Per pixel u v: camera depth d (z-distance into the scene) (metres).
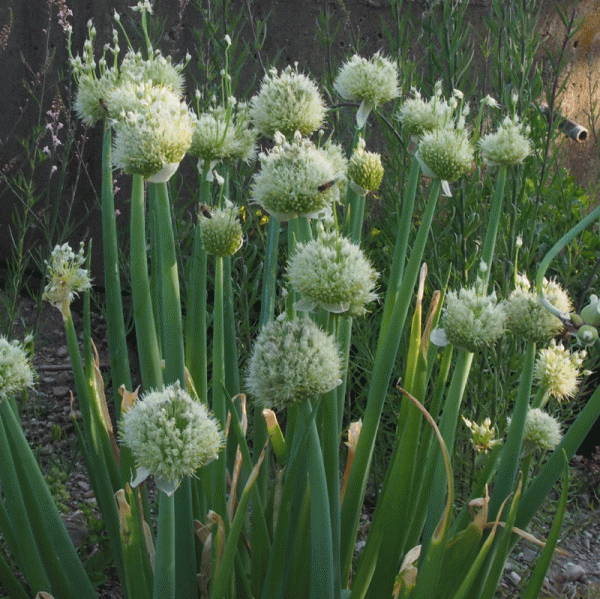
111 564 0.82
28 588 0.81
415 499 0.65
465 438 0.96
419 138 0.67
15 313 1.13
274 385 0.51
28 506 0.62
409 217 0.65
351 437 0.71
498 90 1.06
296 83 0.64
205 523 0.69
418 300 0.62
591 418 0.58
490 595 0.59
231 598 0.64
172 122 0.57
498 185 0.67
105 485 0.67
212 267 1.14
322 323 0.61
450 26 0.98
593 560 1.04
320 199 0.55
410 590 0.58
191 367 0.67
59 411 1.22
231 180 1.15
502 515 0.60
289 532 0.59
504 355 0.94
